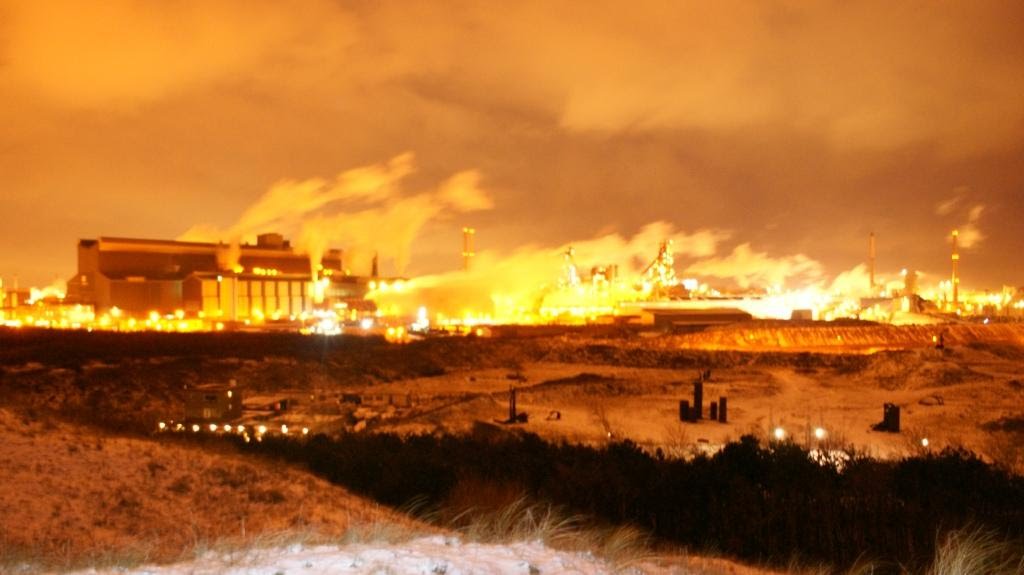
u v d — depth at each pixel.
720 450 21.89
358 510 14.94
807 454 20.38
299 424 41.22
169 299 120.31
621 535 10.70
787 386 66.06
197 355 79.44
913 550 12.16
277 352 83.56
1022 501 16.06
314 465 19.72
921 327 103.75
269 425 40.34
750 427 44.84
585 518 14.39
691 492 15.98
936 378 66.25
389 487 17.25
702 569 10.16
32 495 13.55
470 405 52.31
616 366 83.94
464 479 16.97
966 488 16.81
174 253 128.12
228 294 121.31
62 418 20.45
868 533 13.06
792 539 12.97
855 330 100.94
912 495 16.33
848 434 41.91
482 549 9.65
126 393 59.47
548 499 15.64
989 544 11.70
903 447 35.84
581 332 112.06
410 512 15.18
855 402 56.62
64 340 83.81
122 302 119.19
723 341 97.31
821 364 77.94
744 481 16.80
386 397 59.03
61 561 10.49
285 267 138.88
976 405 52.97
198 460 16.98
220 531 12.87
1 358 69.75
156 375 66.31
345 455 20.28
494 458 20.98
